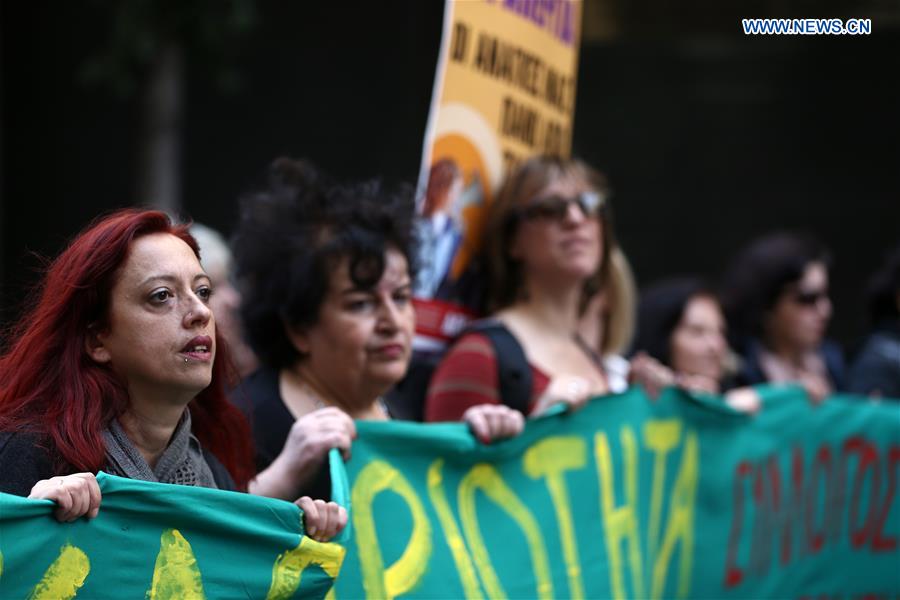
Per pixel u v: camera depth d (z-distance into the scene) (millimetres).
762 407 9594
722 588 9047
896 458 10672
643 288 20141
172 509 4492
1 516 4051
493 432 6562
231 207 18562
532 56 8680
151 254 4543
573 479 7391
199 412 5215
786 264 11039
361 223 6402
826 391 10195
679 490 8609
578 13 9148
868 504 10500
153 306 4516
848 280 20484
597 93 20031
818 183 20359
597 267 8266
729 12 19969
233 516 4660
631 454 8008
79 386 4477
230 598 4656
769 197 20344
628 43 20047
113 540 4363
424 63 18422
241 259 6551
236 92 18453
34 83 18469
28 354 4523
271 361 6508
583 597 7266
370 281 6305
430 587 6137
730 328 11266
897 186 20344
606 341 8852
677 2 19875
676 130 20172
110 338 4539
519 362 7441
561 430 7387
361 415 6520
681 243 20297
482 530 6586
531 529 6918
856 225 20422
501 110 8414
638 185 20188
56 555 4211
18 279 5043
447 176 8008
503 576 6625
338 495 5312
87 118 18500
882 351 11234
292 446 5641
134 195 17703
